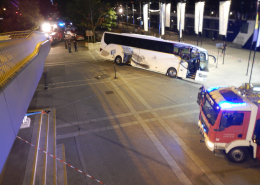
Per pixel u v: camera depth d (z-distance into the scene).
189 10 55.75
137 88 14.56
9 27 27.47
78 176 6.64
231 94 7.33
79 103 12.26
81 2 30.92
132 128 9.54
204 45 33.03
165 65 16.98
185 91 13.84
